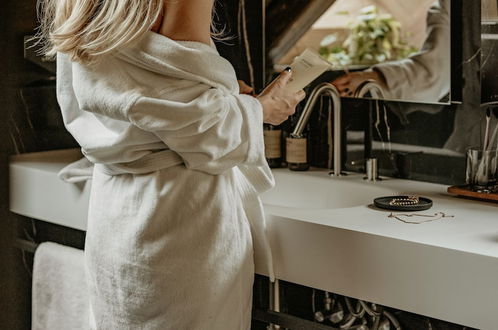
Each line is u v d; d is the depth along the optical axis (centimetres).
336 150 231
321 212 188
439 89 212
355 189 222
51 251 243
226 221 173
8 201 262
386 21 218
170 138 162
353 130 236
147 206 170
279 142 246
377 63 223
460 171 214
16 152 263
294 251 183
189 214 170
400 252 165
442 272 160
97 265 182
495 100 202
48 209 241
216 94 164
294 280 184
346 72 230
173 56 162
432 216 185
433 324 174
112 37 161
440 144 217
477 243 162
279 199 237
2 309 266
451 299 159
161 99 162
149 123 160
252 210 186
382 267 168
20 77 262
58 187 236
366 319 185
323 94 239
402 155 226
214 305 174
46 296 246
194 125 160
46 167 247
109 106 164
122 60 166
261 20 248
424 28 211
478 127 209
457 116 212
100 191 181
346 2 226
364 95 227
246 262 180
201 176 171
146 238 171
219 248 172
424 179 222
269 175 182
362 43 225
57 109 273
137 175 173
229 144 166
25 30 262
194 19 167
